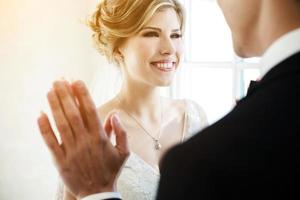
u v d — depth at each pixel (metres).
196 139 0.39
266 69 0.41
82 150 0.66
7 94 2.40
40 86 2.38
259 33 0.45
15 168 2.44
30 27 2.35
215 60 2.29
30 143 2.43
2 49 2.37
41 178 2.45
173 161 0.39
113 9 1.34
